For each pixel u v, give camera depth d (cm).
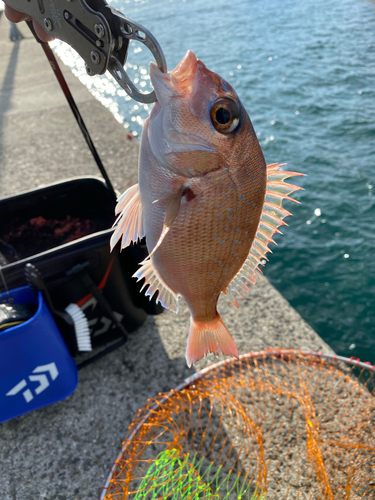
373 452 46
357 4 375
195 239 27
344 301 99
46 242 63
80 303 52
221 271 29
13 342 44
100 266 52
